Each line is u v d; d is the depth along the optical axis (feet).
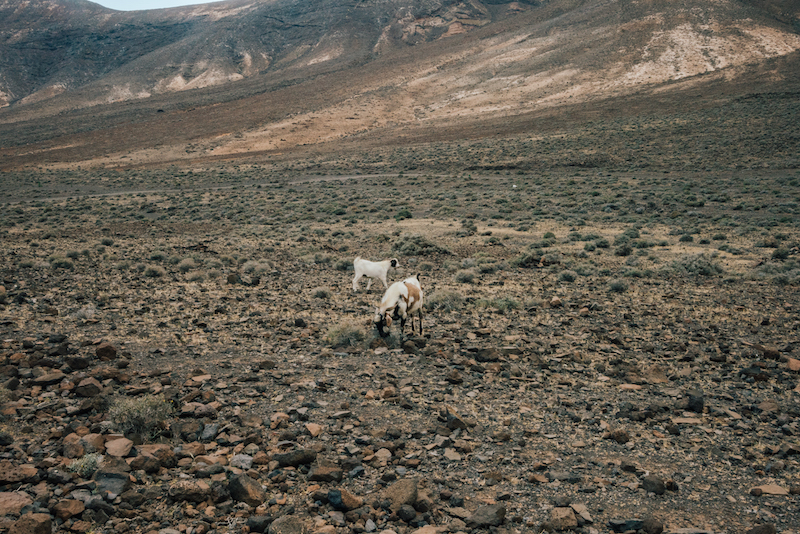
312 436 19.61
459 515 15.07
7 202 216.13
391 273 72.95
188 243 107.96
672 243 97.30
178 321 38.06
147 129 495.82
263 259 85.40
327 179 271.49
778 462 18.38
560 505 15.67
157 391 22.89
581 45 551.59
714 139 250.57
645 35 518.78
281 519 13.75
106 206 196.24
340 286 60.03
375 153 343.26
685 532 14.21
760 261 76.02
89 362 27.20
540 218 139.74
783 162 201.67
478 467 18.03
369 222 147.95
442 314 44.50
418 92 552.41
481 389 25.77
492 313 44.96
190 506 14.79
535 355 31.35
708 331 39.17
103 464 16.05
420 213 161.68
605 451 19.56
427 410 22.77
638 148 257.75
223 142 424.05
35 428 18.95
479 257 85.87
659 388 26.68
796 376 28.32
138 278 60.13
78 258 80.28
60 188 261.24
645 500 16.26
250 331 36.06
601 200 161.48
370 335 34.73
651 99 371.76
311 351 31.83
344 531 14.19
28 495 14.23
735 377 28.60
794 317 43.73
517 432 20.99
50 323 36.14
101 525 13.66
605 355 32.60
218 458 17.47
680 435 20.97
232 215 167.63
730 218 122.83
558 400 24.40
